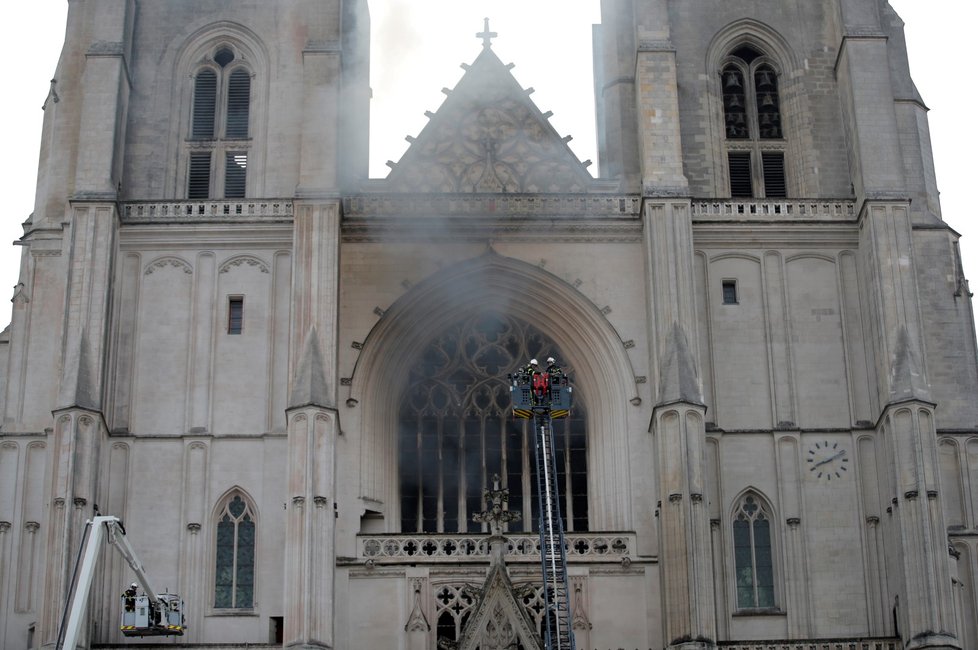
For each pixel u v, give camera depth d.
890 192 84.75
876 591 80.12
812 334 84.81
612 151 89.88
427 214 86.19
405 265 85.44
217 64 91.19
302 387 79.56
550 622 78.25
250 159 89.00
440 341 86.88
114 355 82.94
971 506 82.62
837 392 83.81
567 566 79.69
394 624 78.75
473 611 77.00
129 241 85.19
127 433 81.75
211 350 83.62
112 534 69.88
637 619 79.06
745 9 92.38
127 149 88.50
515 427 85.75
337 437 80.44
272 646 77.00
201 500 81.00
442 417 85.69
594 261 85.94
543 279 85.50
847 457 82.50
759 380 84.00
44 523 80.50
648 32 88.06
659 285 82.75
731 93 91.75
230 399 82.88
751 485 82.19
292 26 91.25
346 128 89.62
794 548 80.94
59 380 80.00
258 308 84.56
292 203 84.88
